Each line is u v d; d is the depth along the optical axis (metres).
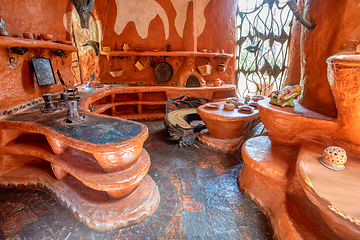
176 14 5.21
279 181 1.91
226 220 1.96
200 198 2.26
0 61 2.33
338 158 1.44
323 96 1.98
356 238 1.18
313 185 1.27
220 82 5.63
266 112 2.17
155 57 5.53
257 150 2.28
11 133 2.49
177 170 2.83
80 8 3.05
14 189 2.39
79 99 3.37
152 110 5.73
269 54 6.17
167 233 1.80
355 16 1.62
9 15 2.45
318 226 1.50
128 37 5.33
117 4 5.00
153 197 2.13
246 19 5.84
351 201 1.14
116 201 2.01
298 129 2.02
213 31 5.58
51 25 3.26
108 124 2.20
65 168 2.01
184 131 3.35
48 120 2.30
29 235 1.78
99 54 5.39
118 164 1.84
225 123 3.29
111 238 1.76
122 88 4.95
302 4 3.29
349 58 1.36
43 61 2.99
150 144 3.70
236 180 2.61
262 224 1.92
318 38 2.02
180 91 5.22
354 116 1.54
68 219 1.96
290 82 3.83
